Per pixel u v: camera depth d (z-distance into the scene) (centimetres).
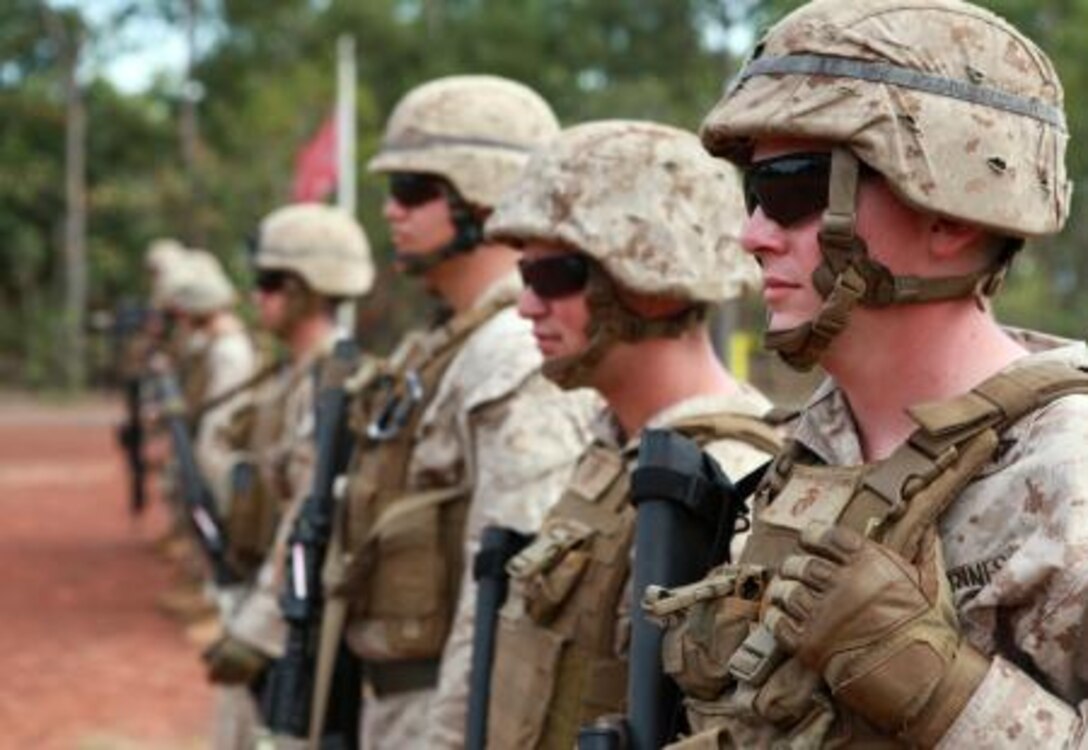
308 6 4141
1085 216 2275
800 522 182
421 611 342
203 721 716
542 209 271
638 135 273
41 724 705
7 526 1378
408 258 362
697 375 271
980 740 161
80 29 3897
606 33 3803
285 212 598
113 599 1017
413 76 3938
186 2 3997
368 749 357
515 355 316
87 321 3706
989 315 184
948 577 172
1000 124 173
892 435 184
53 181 4012
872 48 173
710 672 189
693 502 207
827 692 171
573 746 253
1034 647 167
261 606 424
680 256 265
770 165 178
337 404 380
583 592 254
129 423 1345
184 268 882
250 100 3716
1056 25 2339
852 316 179
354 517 361
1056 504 166
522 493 307
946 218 173
